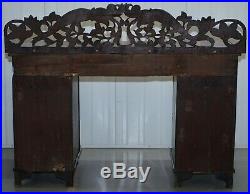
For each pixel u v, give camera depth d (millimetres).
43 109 2775
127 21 2672
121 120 3814
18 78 2754
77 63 2725
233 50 2686
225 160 2803
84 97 3791
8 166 3344
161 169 3273
